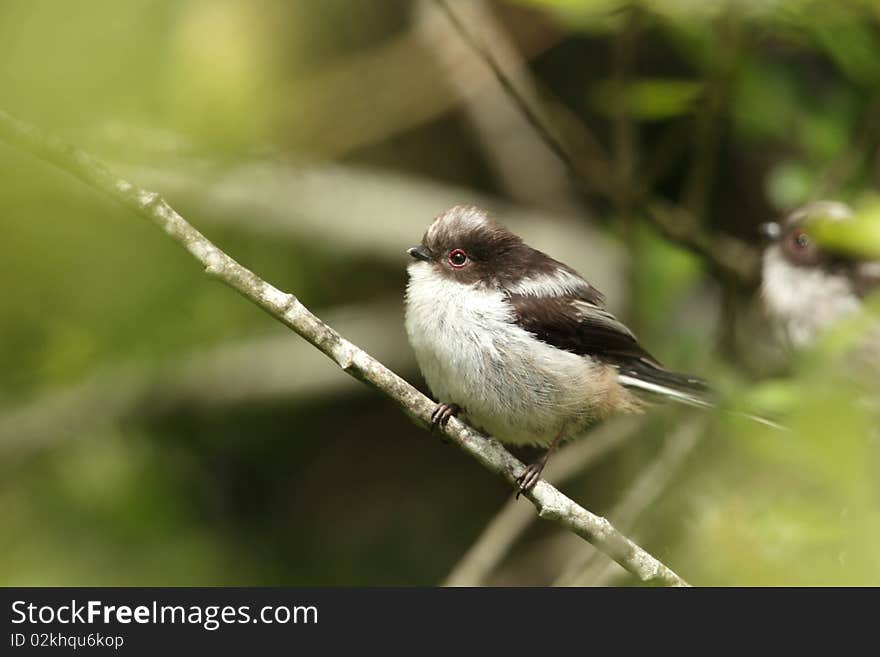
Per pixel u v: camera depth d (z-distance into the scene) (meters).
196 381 12.77
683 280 11.98
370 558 14.54
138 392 12.45
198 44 9.39
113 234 9.12
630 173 11.54
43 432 12.35
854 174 11.98
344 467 14.95
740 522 6.81
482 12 13.13
